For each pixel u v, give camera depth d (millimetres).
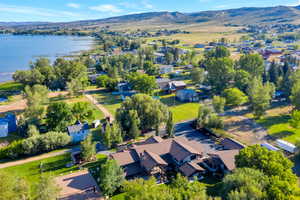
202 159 54562
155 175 49312
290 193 32500
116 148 62719
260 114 79938
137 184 35500
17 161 56438
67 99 106625
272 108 92375
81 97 110312
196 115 86438
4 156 57469
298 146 55688
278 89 109438
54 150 61906
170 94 114562
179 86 117750
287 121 79000
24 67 185125
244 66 125812
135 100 72438
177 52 198500
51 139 59844
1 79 149000
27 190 35375
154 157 50344
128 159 50875
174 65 186375
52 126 69938
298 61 145625
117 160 49906
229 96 89938
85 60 181000
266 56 194875
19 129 71750
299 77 98000
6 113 89875
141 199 32094
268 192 32500
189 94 103125
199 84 127812
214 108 82125
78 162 55469
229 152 52562
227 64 110000
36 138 58906
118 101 104188
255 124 77375
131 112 67375
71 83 111375
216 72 110688
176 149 54781
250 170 36969
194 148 61188
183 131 72625
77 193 44594
